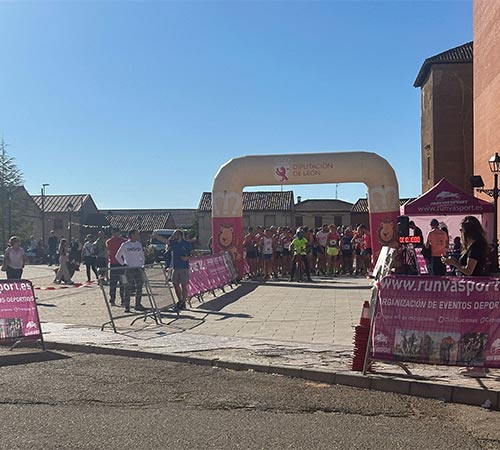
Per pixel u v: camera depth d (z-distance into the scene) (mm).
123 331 10812
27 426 5730
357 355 7555
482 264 7656
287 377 7688
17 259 15414
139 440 5348
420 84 40062
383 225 21359
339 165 21500
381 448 5184
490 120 24062
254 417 6039
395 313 7387
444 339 7172
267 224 65938
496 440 5410
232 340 9781
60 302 15633
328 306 14133
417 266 17000
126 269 11633
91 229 74188
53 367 8273
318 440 5371
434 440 5391
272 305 14453
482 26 25641
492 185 23531
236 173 22156
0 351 9391
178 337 10109
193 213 88062
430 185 36625
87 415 6078
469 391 6613
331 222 67562
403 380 7023
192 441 5328
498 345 7031
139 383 7371
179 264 13719
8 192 62938
